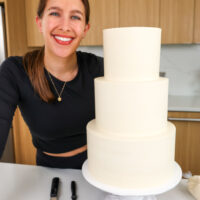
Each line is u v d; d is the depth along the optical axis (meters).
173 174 0.69
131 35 0.59
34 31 2.32
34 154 2.35
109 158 0.63
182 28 2.06
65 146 1.05
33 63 0.95
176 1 2.03
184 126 1.98
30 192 0.83
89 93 1.02
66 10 0.81
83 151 1.10
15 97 0.93
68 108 0.97
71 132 1.02
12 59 0.98
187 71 2.43
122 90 0.60
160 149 0.62
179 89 2.48
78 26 0.85
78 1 0.82
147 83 0.59
